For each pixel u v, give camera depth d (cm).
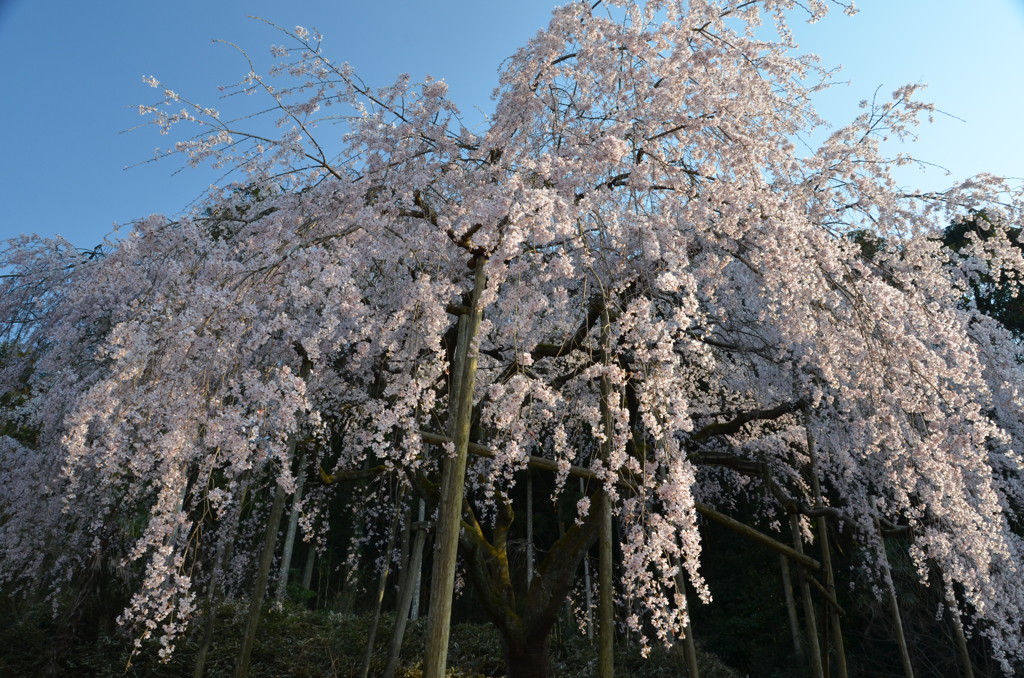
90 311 504
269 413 376
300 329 414
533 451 916
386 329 479
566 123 505
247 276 402
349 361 593
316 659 930
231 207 559
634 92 477
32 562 553
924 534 576
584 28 472
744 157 434
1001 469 690
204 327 370
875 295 429
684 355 667
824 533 784
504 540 677
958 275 645
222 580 703
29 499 513
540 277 506
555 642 1066
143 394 360
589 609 1038
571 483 1353
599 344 508
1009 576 605
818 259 434
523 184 402
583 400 624
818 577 691
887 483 550
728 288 657
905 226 512
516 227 376
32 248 554
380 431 454
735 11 478
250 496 753
